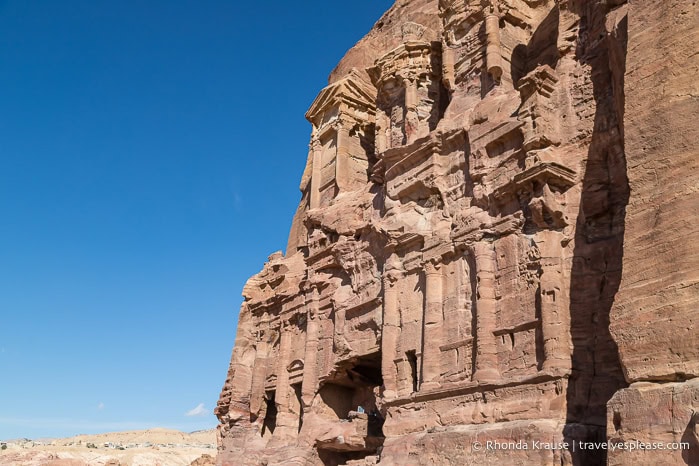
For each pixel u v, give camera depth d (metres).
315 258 33.06
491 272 21.69
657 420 12.87
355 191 33.41
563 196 20.25
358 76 37.00
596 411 17.59
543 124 20.95
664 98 14.99
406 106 29.56
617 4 20.36
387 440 23.19
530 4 27.06
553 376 18.19
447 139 25.30
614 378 17.56
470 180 23.92
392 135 30.39
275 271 38.09
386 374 25.02
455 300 22.98
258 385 36.06
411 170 26.95
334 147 36.12
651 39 15.78
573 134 20.70
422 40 30.84
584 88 20.94
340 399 31.72
